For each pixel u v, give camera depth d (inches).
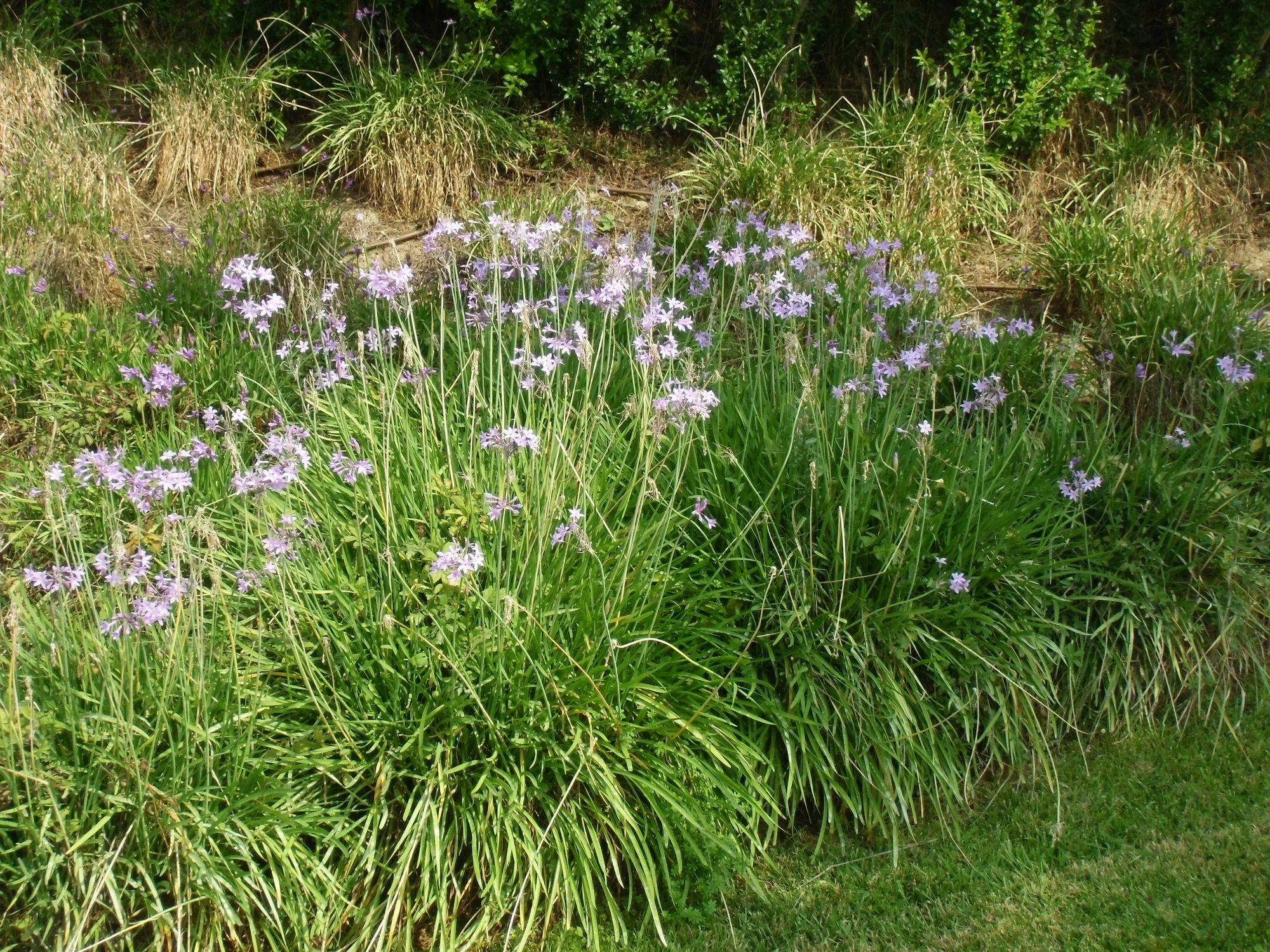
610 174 278.8
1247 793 154.9
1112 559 171.6
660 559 153.6
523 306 156.6
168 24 287.7
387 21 279.9
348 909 127.9
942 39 299.4
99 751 118.6
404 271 157.5
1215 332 206.4
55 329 186.9
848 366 179.6
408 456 157.6
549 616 139.3
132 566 124.1
